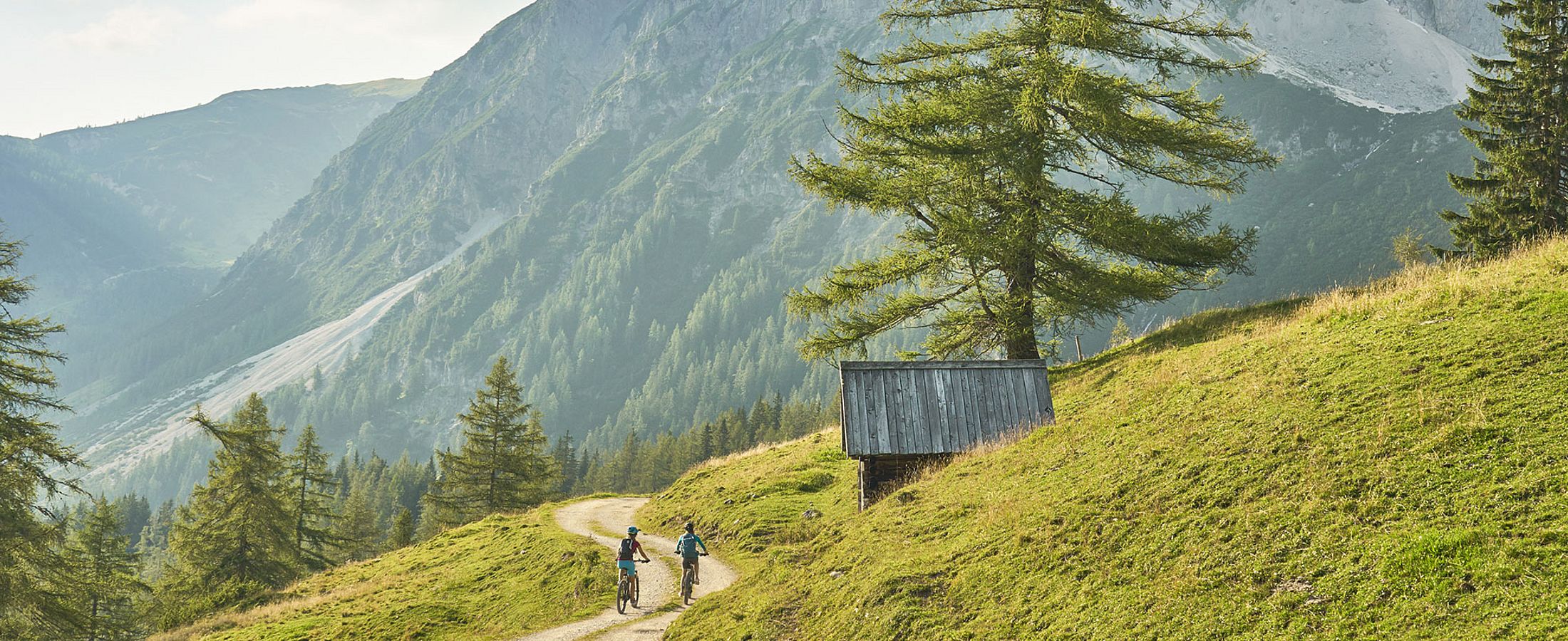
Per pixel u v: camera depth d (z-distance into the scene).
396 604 27.67
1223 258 27.67
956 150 27.41
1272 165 28.05
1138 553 12.66
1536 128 35.12
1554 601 8.38
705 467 41.66
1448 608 8.95
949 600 13.73
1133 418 18.81
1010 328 28.47
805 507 28.95
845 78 29.14
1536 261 18.69
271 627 27.31
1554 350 13.70
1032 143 27.62
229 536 52.19
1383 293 21.77
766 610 16.47
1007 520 15.64
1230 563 11.41
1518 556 9.25
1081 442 18.70
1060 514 14.94
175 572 53.25
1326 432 13.84
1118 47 27.38
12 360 30.75
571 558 28.50
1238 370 19.09
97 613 50.09
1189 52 27.36
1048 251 28.28
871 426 22.55
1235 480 13.51
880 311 31.08
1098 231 27.12
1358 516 11.24
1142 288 28.62
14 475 30.31
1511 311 16.06
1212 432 15.81
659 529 34.22
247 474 53.19
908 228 30.20
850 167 29.72
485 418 62.69
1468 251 37.66
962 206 28.03
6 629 32.19
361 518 95.44
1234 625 10.12
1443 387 13.87
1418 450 12.16
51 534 31.88
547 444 66.12
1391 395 14.34
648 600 23.00
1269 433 14.70
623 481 144.50
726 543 28.17
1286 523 11.74
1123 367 25.39
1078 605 11.98
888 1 29.38
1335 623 9.44
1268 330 22.19
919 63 29.48
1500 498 10.40
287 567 54.47
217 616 33.72
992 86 27.83
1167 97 28.17
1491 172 36.88
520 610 24.95
